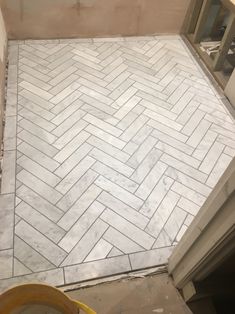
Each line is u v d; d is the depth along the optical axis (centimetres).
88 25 311
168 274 162
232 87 260
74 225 176
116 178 203
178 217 187
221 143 235
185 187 203
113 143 225
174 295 155
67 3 286
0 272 154
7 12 280
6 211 179
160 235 177
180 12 321
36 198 187
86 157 213
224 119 254
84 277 157
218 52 283
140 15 314
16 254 162
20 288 110
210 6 297
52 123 233
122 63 297
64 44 310
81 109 246
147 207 190
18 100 247
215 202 102
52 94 255
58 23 302
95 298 150
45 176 199
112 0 294
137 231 178
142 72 289
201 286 146
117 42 323
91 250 167
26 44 303
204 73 297
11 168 201
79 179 200
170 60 309
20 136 221
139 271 162
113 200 191
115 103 255
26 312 120
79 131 230
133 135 232
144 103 259
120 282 157
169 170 212
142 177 206
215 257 120
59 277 155
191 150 227
